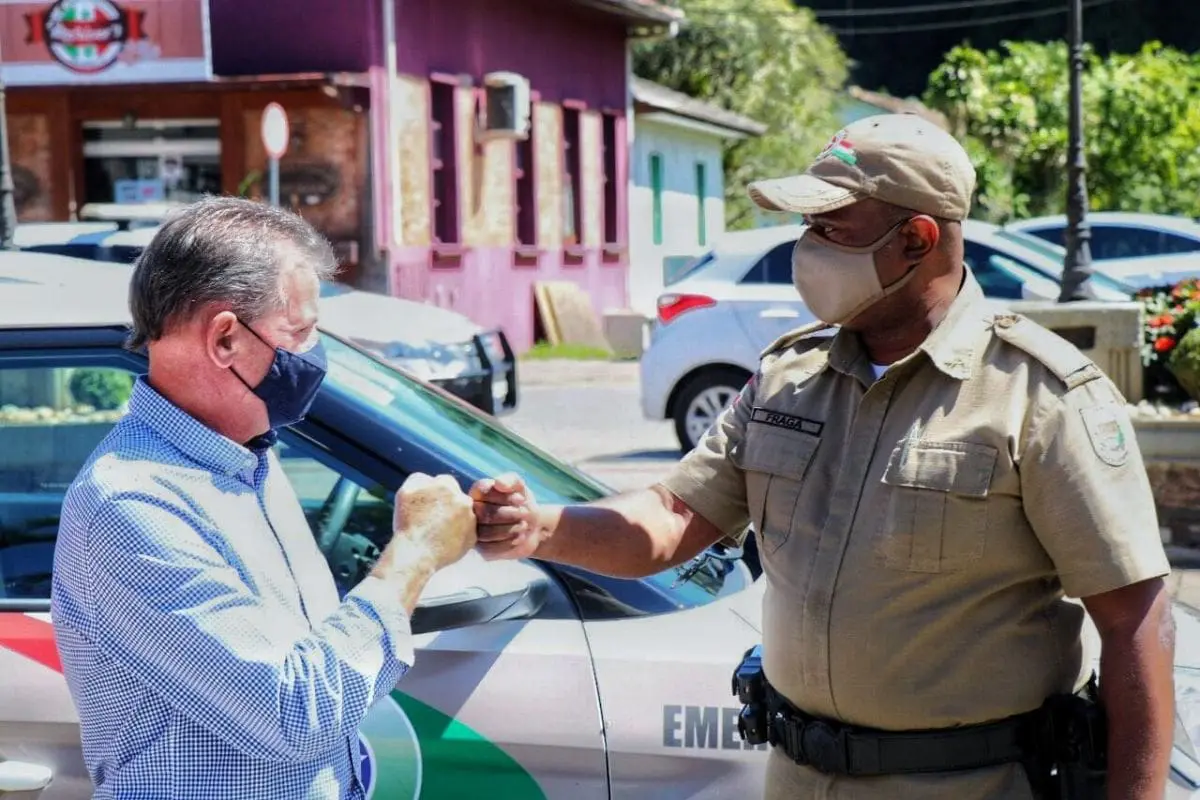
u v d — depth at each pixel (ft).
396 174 54.70
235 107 52.90
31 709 9.59
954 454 7.45
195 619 6.48
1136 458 7.44
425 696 9.61
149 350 7.01
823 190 7.66
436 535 7.34
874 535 7.61
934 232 7.71
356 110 52.75
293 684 6.58
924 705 7.60
